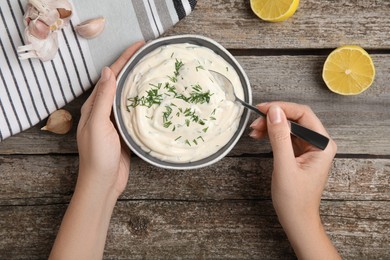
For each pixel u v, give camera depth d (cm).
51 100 62
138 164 66
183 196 66
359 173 65
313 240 59
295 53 65
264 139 65
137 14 61
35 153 65
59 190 66
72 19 60
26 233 66
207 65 58
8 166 66
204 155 58
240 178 66
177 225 66
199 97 56
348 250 66
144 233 66
